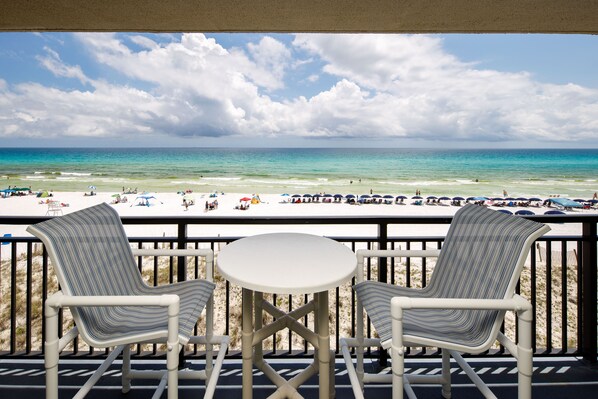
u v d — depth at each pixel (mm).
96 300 1076
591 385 1669
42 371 1768
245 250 1413
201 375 1625
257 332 1326
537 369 1790
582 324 1888
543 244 9328
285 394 1360
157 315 1354
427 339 1138
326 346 1251
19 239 1844
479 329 1220
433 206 19812
